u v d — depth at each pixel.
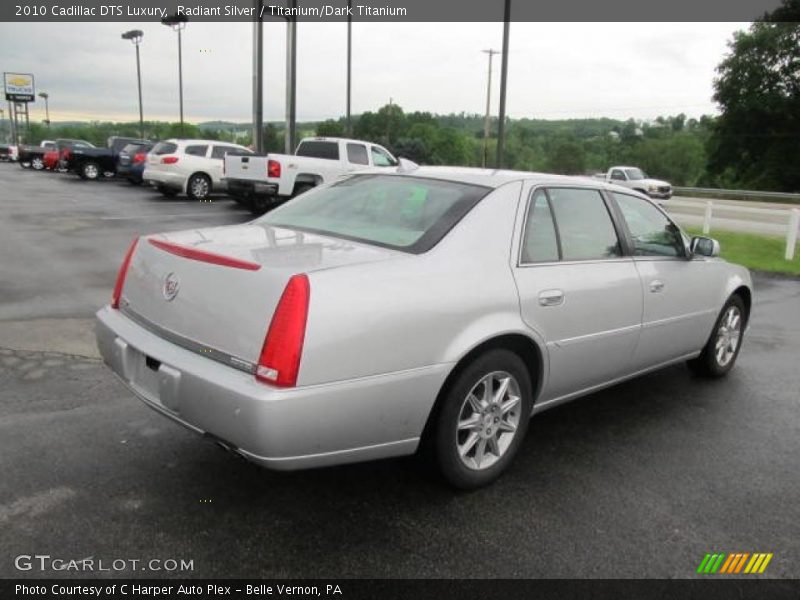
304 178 15.91
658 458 3.97
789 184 59.31
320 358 2.72
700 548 3.04
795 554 3.03
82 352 5.39
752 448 4.17
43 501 3.17
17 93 84.69
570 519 3.24
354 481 3.52
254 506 3.22
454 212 3.51
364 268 2.97
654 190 31.11
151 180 19.94
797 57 58.19
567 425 4.46
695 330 5.02
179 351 3.01
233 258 2.97
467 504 3.35
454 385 3.24
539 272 3.64
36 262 9.20
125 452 3.70
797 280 11.08
